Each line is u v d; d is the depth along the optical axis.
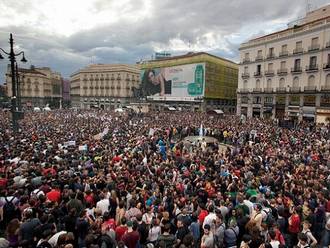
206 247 5.61
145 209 7.16
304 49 43.16
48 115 43.75
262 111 50.19
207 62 65.31
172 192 8.34
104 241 5.43
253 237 5.41
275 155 14.81
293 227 6.78
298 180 9.38
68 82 141.25
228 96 73.88
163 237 5.65
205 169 11.62
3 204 6.66
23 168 9.81
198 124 31.61
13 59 16.88
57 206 6.88
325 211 7.38
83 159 12.55
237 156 14.65
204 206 7.19
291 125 33.19
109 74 101.94
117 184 8.84
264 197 8.35
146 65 83.81
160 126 29.00
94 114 50.91
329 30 39.31
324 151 16.73
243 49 54.09
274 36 48.25
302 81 43.59
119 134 22.42
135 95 92.69
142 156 13.80
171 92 75.12
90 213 6.78
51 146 15.28
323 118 39.94
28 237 5.46
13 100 17.41
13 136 17.30
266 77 49.66
